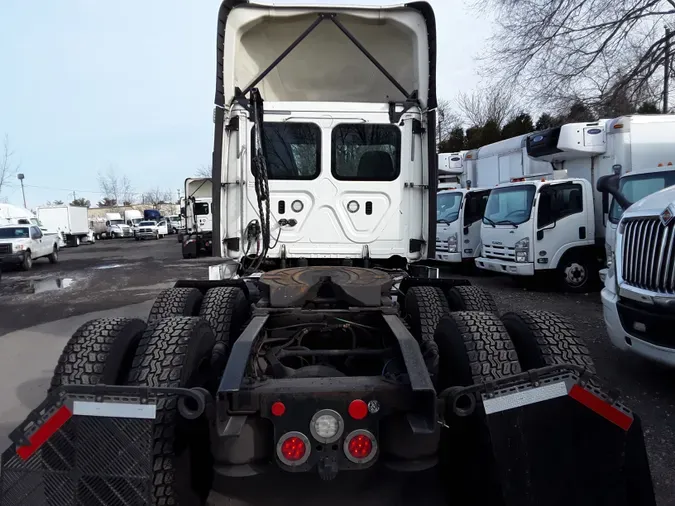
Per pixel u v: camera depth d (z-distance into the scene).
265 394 2.54
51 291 14.15
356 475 3.71
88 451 2.34
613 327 5.37
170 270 18.78
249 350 2.84
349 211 5.50
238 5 5.34
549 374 2.53
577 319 8.49
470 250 14.45
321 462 2.53
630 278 5.20
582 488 2.47
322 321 3.63
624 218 5.44
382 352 3.24
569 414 2.49
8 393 5.59
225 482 3.64
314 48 5.85
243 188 5.47
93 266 22.05
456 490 3.27
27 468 2.36
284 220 5.47
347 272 4.16
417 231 5.57
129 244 42.59
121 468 2.33
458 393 2.52
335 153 5.46
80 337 3.14
